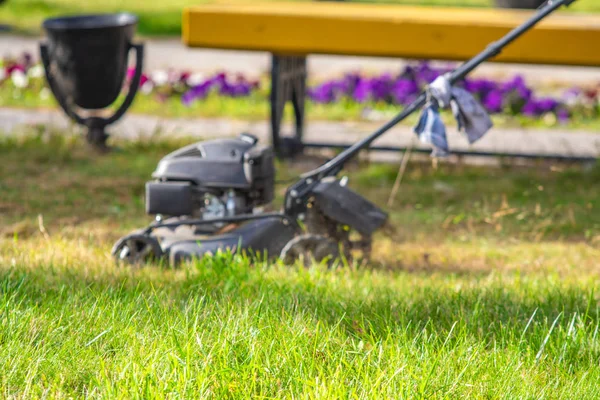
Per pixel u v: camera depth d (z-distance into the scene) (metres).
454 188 11.61
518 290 6.93
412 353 5.08
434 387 4.71
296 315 5.77
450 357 5.08
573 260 8.55
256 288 6.52
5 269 6.87
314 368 4.93
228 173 7.84
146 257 7.62
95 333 5.32
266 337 5.23
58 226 9.32
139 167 12.29
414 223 10.03
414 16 11.57
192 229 8.08
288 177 12.01
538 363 5.22
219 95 18.09
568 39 11.03
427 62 18.00
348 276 7.22
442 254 8.76
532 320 6.00
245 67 21.50
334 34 11.41
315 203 8.02
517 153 13.05
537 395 4.78
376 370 4.89
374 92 17.41
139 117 16.14
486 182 11.91
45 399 4.54
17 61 19.70
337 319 5.77
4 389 4.61
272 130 12.84
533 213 10.34
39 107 16.70
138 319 5.58
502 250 8.91
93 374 4.84
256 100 17.89
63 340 5.25
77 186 11.19
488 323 5.95
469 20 11.20
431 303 6.32
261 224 8.07
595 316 6.21
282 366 4.87
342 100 17.78
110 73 12.71
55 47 12.62
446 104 7.17
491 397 4.76
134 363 4.69
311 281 6.77
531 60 11.17
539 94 19.08
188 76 18.17
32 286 6.33
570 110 16.98
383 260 8.48
